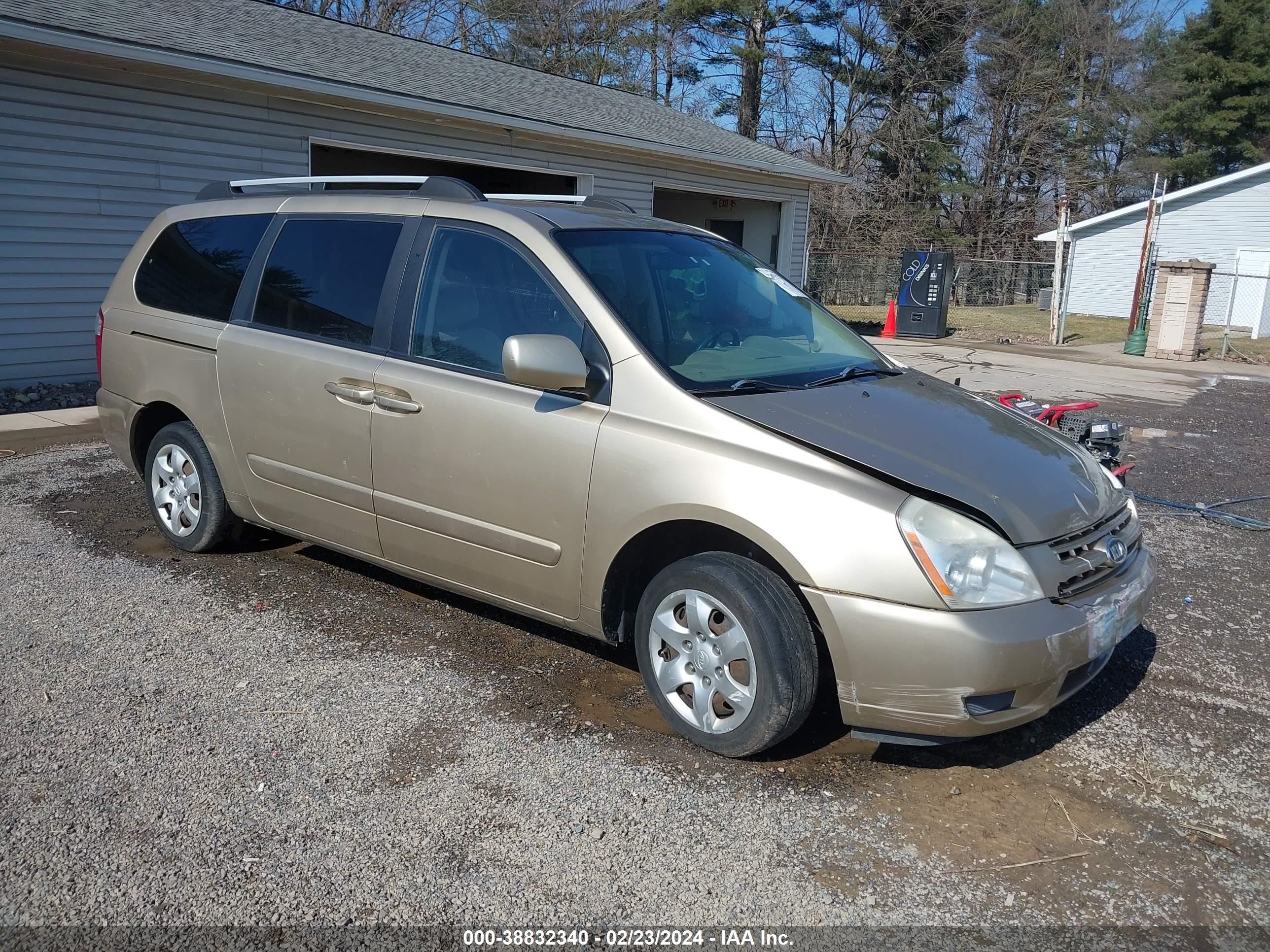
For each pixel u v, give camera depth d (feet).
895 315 70.54
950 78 123.75
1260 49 130.93
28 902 8.19
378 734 10.99
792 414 10.77
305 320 14.12
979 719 9.53
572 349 10.96
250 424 14.60
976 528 9.63
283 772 10.18
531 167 47.06
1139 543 11.89
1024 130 132.46
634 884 8.64
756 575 10.17
